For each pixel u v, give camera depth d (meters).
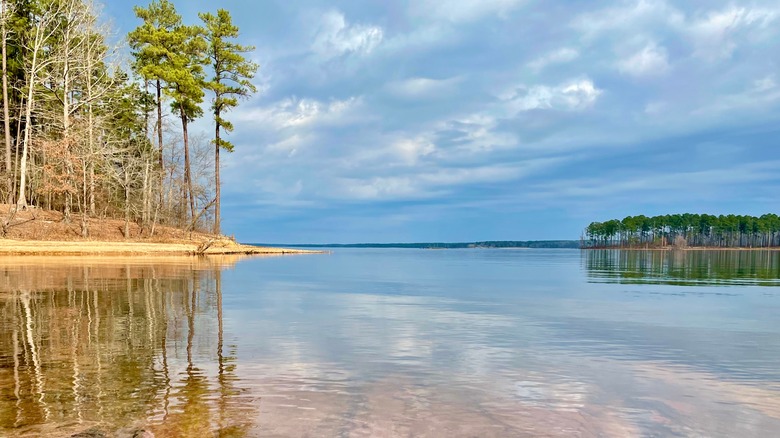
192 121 50.66
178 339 7.16
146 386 4.86
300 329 8.27
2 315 9.05
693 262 48.00
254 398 4.54
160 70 44.47
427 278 22.55
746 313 10.91
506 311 11.01
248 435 3.63
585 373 5.64
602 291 16.20
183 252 38.69
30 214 36.31
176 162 49.31
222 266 27.48
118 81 45.75
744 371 5.82
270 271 25.22
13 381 4.96
